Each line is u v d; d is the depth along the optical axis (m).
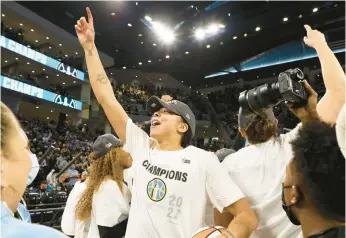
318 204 0.69
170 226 1.30
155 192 1.37
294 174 0.76
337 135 0.68
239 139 1.90
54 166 10.11
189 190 1.34
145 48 24.72
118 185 1.94
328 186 0.67
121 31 22.64
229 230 1.14
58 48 20.75
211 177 1.36
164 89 25.28
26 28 18.39
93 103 22.05
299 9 19.48
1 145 0.63
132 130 1.62
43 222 5.13
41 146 13.61
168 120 1.57
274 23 20.83
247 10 21.03
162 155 1.47
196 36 22.59
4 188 0.63
